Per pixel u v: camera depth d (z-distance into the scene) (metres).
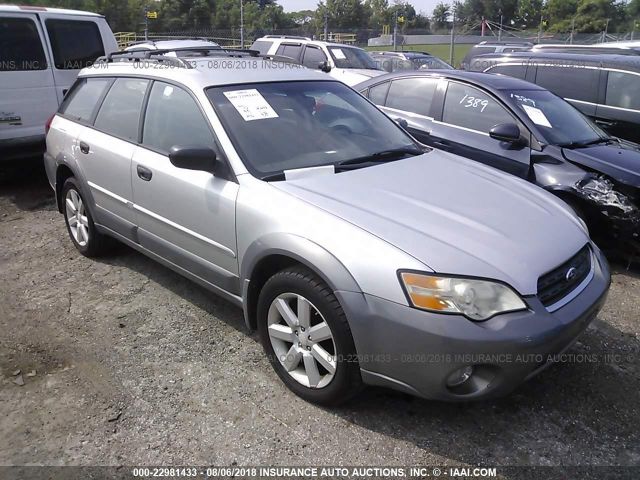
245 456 2.63
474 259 2.54
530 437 2.75
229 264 3.29
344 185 3.14
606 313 4.04
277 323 3.06
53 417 2.88
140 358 3.39
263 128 3.48
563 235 2.91
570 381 3.19
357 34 29.64
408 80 6.30
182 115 3.66
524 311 2.48
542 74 7.65
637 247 4.65
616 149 5.22
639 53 8.16
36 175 7.67
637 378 3.24
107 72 4.59
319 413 2.90
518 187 3.45
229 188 3.21
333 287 2.62
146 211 3.87
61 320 3.84
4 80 6.55
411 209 2.90
